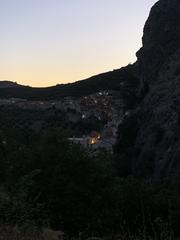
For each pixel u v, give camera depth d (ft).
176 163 269.03
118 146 392.06
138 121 382.22
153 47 449.89
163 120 324.39
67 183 61.93
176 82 350.43
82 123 585.63
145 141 333.01
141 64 474.49
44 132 72.90
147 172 308.40
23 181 30.40
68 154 66.28
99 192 67.92
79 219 59.26
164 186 121.29
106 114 641.81
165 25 451.12
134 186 78.74
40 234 18.11
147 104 377.09
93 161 69.41
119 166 351.25
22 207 20.30
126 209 70.79
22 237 16.79
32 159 63.21
